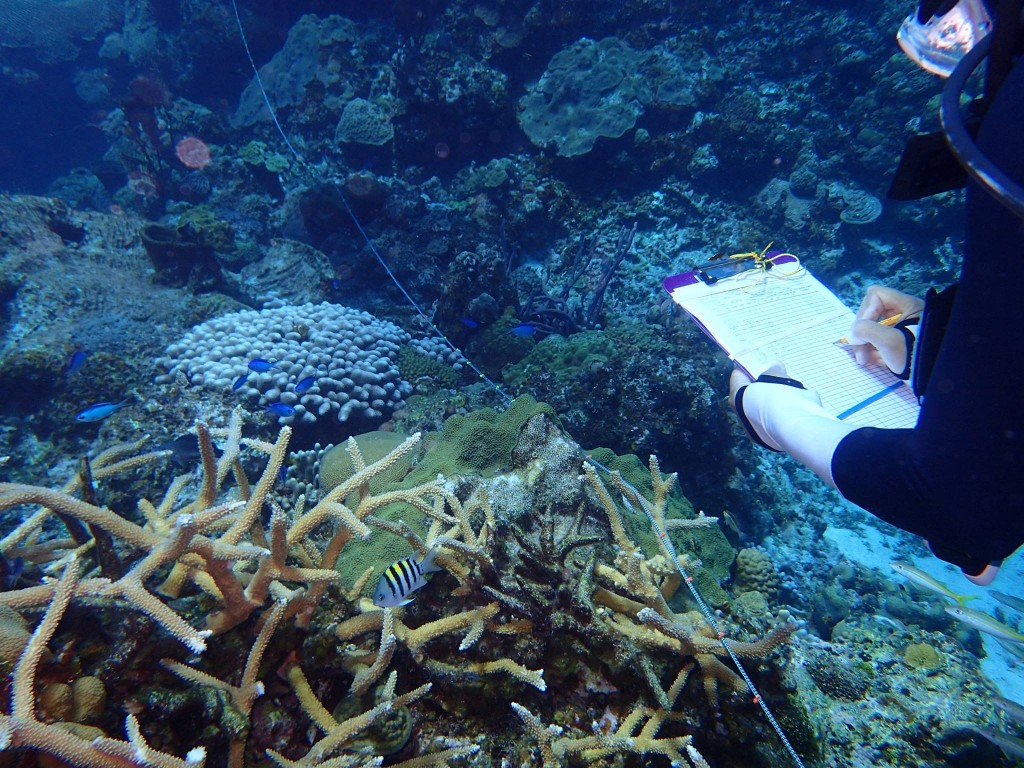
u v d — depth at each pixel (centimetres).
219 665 237
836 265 1069
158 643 215
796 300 175
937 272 1066
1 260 718
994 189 65
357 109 1181
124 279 759
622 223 1070
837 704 413
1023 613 762
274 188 1298
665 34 1153
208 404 579
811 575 714
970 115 83
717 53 1148
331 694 259
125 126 1292
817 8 1171
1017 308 70
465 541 288
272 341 660
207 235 782
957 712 393
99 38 2059
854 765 379
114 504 491
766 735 263
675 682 257
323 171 1248
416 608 281
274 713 237
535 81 1159
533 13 1103
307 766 210
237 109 1517
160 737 199
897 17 1089
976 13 96
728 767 265
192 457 452
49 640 195
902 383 143
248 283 916
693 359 776
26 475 562
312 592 253
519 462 372
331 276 924
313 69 1298
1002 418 72
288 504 484
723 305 176
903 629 488
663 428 598
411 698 241
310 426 610
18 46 1978
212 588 244
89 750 163
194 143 1363
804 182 1066
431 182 1162
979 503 76
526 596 266
